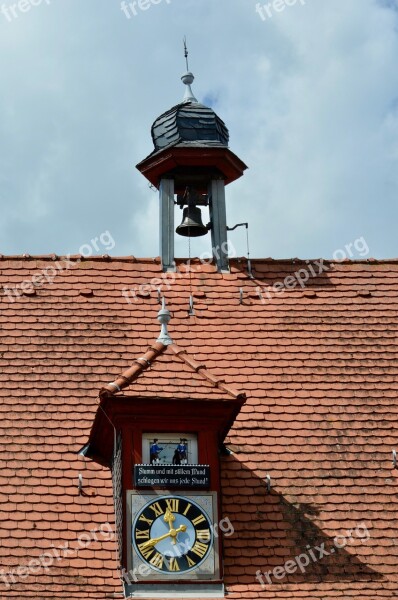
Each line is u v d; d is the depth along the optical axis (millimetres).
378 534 32531
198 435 32031
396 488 33562
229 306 37750
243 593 30984
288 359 36438
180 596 30734
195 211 40094
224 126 40625
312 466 33781
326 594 31203
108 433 32688
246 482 33219
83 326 36750
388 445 34500
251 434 34344
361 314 37969
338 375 36125
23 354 35812
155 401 31766
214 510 31359
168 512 31203
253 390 35500
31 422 34094
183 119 40062
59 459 33312
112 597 30625
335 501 33125
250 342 36812
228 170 39906
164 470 31375
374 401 35500
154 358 32688
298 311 37812
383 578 31672
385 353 36875
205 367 33062
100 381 35375
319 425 34750
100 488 32812
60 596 30516
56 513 32156
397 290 38750
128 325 36938
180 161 39562
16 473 32875
